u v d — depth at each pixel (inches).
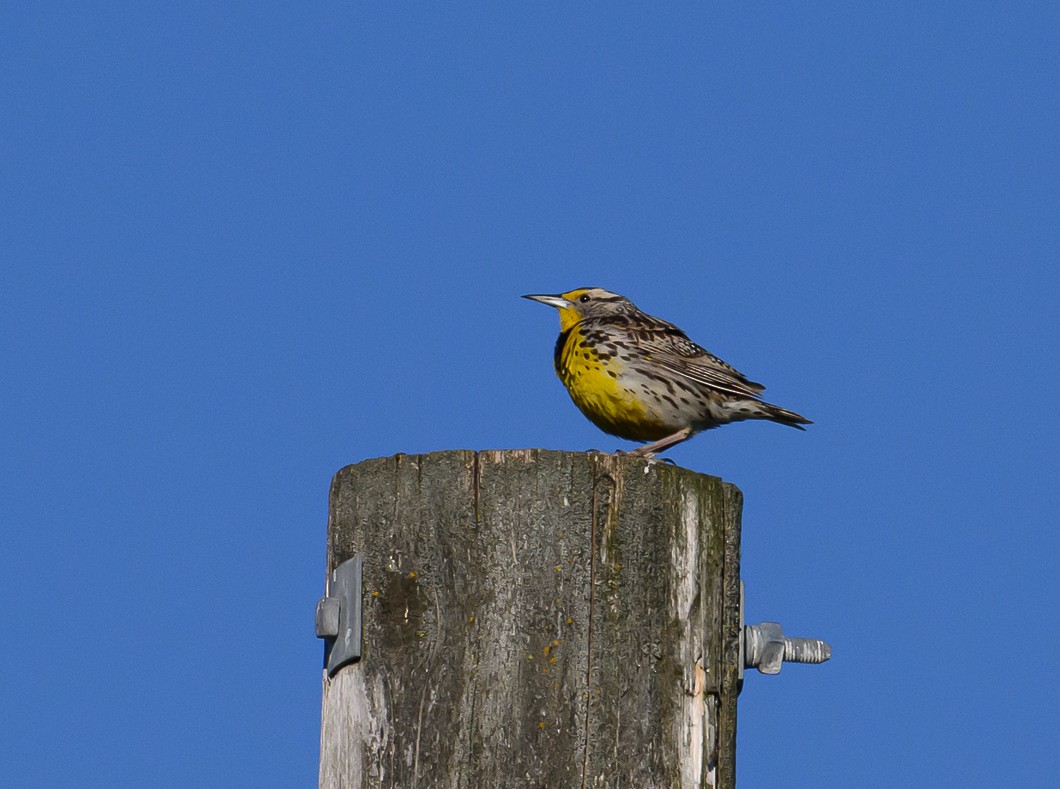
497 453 317.1
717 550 326.3
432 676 308.5
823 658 343.6
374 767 309.4
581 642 307.3
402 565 317.4
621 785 302.4
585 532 313.1
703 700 315.9
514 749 301.4
